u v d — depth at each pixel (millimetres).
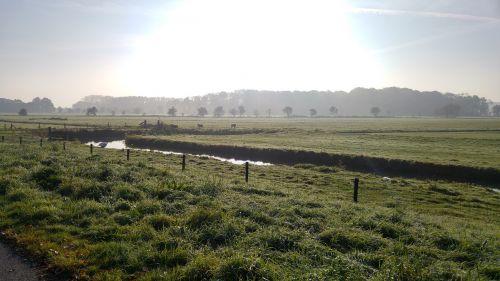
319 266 7559
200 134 78562
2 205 11922
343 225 10789
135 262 7781
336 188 25172
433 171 34062
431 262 8250
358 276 6898
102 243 8789
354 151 44125
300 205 13414
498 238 10898
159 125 88312
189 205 12070
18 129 70625
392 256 7887
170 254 8062
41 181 14906
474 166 32844
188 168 29469
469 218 18422
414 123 136000
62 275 7371
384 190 24688
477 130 90062
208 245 8680
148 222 10203
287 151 43625
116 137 73312
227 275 7016
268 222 10664
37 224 10180
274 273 7023
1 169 17906
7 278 7160
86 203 11867
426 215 16391
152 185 14781
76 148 40188
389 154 41219
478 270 7742
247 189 16297
